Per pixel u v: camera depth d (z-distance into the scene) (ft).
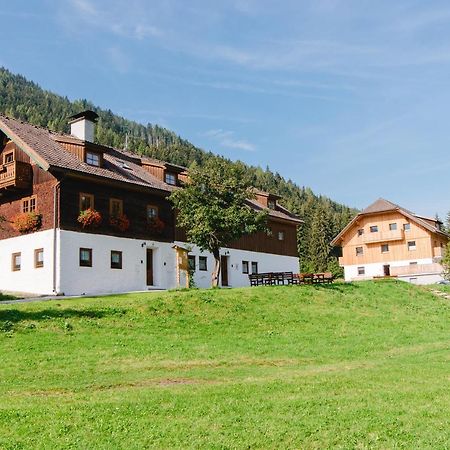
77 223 110.01
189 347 64.13
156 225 125.08
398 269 209.05
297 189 619.26
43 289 106.63
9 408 37.88
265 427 33.99
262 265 159.33
